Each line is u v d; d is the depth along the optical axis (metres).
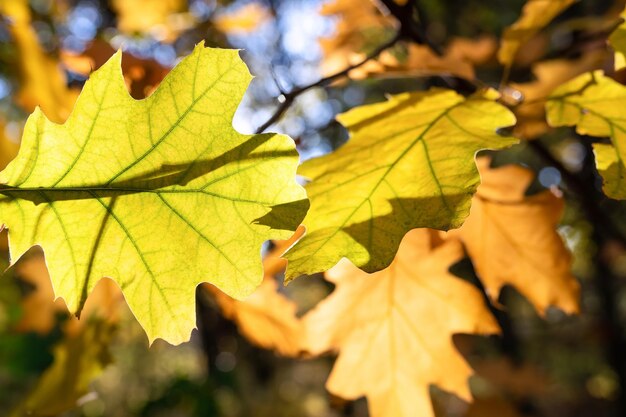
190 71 0.29
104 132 0.30
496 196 0.47
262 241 0.29
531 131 0.47
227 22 0.72
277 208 0.29
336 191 0.31
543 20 0.44
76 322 0.56
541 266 0.46
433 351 0.46
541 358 2.29
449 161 0.31
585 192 0.53
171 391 0.89
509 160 1.42
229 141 0.29
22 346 0.69
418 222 0.29
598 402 2.20
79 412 1.03
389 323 0.47
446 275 0.46
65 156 0.30
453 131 0.33
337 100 1.54
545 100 0.39
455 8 1.09
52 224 0.30
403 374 0.47
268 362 1.42
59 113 0.50
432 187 0.30
